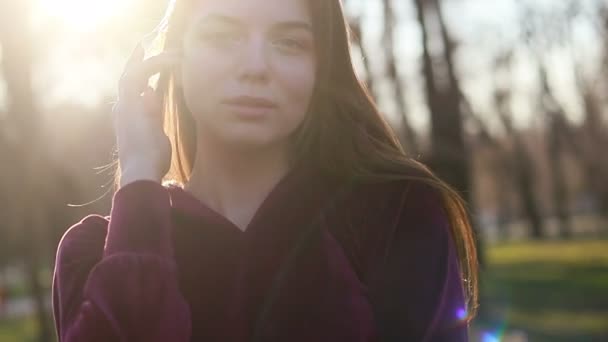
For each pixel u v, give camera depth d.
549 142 25.31
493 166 33.62
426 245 1.51
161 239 1.50
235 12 1.52
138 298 1.45
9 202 16.75
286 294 1.50
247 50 1.52
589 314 18.33
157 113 1.63
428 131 15.22
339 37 1.62
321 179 1.59
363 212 1.54
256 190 1.61
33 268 18.78
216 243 1.54
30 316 28.38
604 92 22.95
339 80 1.63
